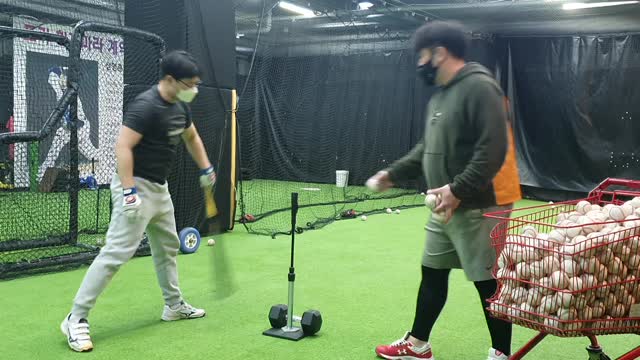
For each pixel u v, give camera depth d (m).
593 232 2.04
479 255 2.50
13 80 9.26
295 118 12.27
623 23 9.77
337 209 8.94
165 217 3.31
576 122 10.38
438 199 2.38
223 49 6.41
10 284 4.30
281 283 4.43
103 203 7.70
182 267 4.86
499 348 2.62
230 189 6.64
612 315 2.03
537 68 10.64
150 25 5.95
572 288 1.97
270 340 3.20
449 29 2.47
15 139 4.58
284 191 11.05
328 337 3.27
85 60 9.80
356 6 10.36
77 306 3.06
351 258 5.38
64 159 7.96
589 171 10.36
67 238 5.48
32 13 9.29
